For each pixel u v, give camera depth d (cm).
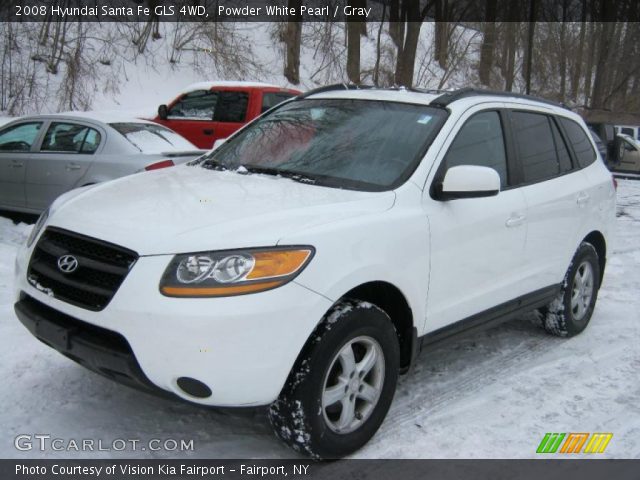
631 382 459
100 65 1838
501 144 457
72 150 789
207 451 344
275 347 297
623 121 3200
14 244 727
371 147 408
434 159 394
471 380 452
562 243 505
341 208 347
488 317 439
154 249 302
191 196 358
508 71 2695
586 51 3703
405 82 2014
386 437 366
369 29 2830
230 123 1068
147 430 361
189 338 286
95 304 309
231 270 294
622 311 633
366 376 353
